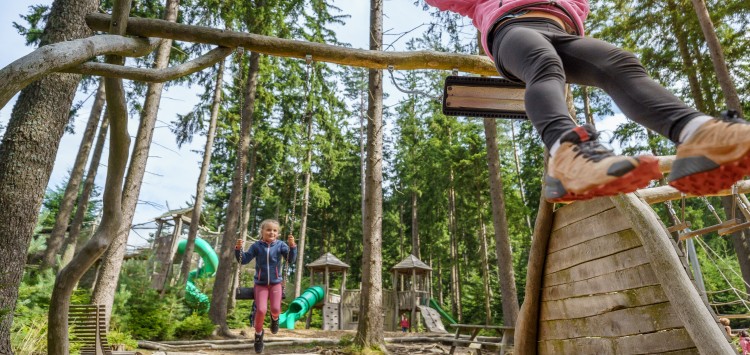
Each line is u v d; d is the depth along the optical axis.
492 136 15.73
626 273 3.02
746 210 4.75
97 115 17.09
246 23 17.39
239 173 17.53
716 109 15.80
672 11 15.91
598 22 17.41
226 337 14.80
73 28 4.91
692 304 2.65
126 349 10.21
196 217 17.92
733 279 25.42
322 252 42.50
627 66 1.54
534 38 1.63
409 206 43.00
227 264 16.33
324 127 26.38
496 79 2.81
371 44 11.90
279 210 38.78
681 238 5.21
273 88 22.25
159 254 22.38
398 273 25.38
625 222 3.03
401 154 40.69
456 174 28.39
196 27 3.27
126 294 13.32
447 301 43.66
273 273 7.00
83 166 16.70
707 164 1.11
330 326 22.05
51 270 11.00
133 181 12.01
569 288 3.41
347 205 39.94
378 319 10.87
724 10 14.37
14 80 2.35
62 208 16.02
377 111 11.73
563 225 3.46
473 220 31.44
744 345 6.93
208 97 19.89
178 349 11.95
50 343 3.22
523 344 3.70
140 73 2.91
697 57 16.22
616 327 3.07
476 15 2.05
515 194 24.98
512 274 14.55
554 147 1.35
